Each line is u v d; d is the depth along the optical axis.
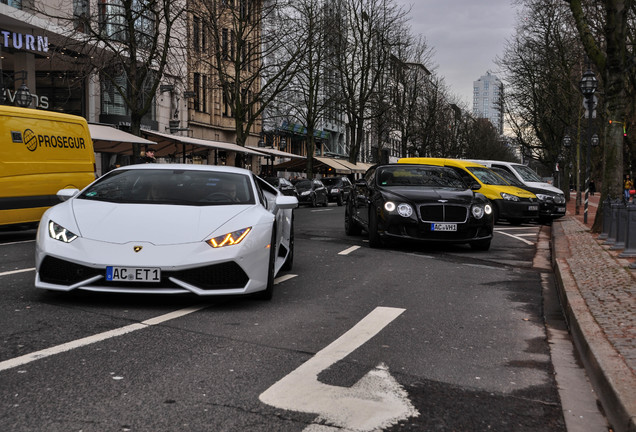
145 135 25.47
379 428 3.09
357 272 8.77
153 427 2.98
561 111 38.44
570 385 3.94
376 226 11.65
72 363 3.95
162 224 5.78
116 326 4.96
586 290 6.86
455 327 5.52
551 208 21.11
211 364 4.06
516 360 4.50
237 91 31.47
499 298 7.11
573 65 33.22
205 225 5.84
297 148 66.19
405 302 6.63
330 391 3.62
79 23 22.52
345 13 43.22
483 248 12.14
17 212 11.48
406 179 12.66
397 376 3.98
